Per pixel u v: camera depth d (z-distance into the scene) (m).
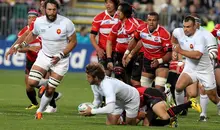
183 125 35.25
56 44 36.72
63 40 36.81
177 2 85.69
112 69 42.16
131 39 41.97
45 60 36.72
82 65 77.12
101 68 31.44
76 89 58.72
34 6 77.81
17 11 77.81
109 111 31.02
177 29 38.56
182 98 39.38
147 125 33.50
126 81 42.69
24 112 39.97
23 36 38.47
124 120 33.59
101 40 43.62
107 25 43.19
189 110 45.50
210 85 38.38
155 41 41.16
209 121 38.53
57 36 36.56
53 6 36.25
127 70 42.84
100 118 37.34
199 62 38.12
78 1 90.06
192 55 37.34
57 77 36.41
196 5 79.88
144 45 41.62
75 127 31.94
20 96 51.09
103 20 43.25
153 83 43.47
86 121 35.28
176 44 39.19
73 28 36.72
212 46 37.62
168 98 39.97
